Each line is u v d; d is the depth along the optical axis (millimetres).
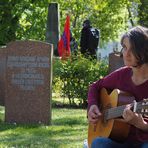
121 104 4801
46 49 10562
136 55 4676
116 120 4805
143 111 4316
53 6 19734
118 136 4844
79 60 14297
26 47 10602
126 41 4707
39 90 10625
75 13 27984
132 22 30922
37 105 10641
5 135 9391
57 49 19375
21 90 10672
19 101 10680
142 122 4480
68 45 19125
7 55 10688
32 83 10641
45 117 10633
